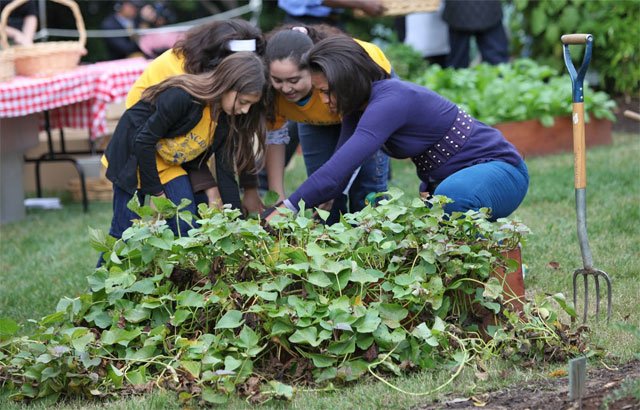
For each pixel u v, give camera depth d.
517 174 7.18
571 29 17.52
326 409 5.59
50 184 15.52
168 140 7.45
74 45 12.44
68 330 6.17
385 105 6.75
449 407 5.53
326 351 6.02
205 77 7.16
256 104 7.45
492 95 14.66
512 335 6.19
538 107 14.38
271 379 6.07
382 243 6.37
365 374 6.11
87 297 6.39
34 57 12.01
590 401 5.40
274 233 6.64
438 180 7.24
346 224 6.51
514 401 5.55
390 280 6.32
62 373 6.03
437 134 7.02
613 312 7.23
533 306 6.50
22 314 8.28
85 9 24.67
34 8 14.04
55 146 15.49
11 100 11.35
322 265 6.09
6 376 6.20
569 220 10.35
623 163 13.31
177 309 6.20
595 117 14.93
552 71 16.08
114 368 5.97
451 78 15.49
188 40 7.43
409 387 5.84
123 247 6.48
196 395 5.75
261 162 7.92
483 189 6.92
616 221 10.14
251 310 6.01
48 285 9.30
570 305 7.09
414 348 6.12
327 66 6.63
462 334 6.39
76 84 12.06
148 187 7.51
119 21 18.11
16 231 12.23
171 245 6.25
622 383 5.53
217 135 7.54
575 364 5.34
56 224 12.57
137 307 6.28
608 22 17.45
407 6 14.43
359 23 22.62
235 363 5.80
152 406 5.72
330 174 6.71
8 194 12.93
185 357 5.96
